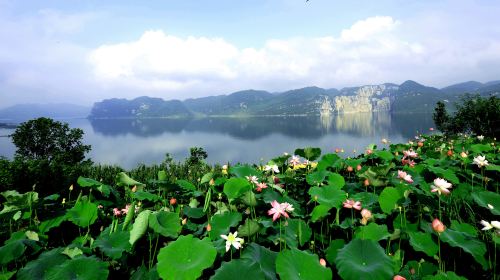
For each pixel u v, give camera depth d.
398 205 3.55
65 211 4.32
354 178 5.79
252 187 4.39
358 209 3.72
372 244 2.73
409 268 2.80
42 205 4.61
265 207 4.23
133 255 3.32
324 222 4.00
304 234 3.40
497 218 3.79
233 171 5.19
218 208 4.38
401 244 3.31
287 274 2.38
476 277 2.91
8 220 4.65
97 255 3.46
